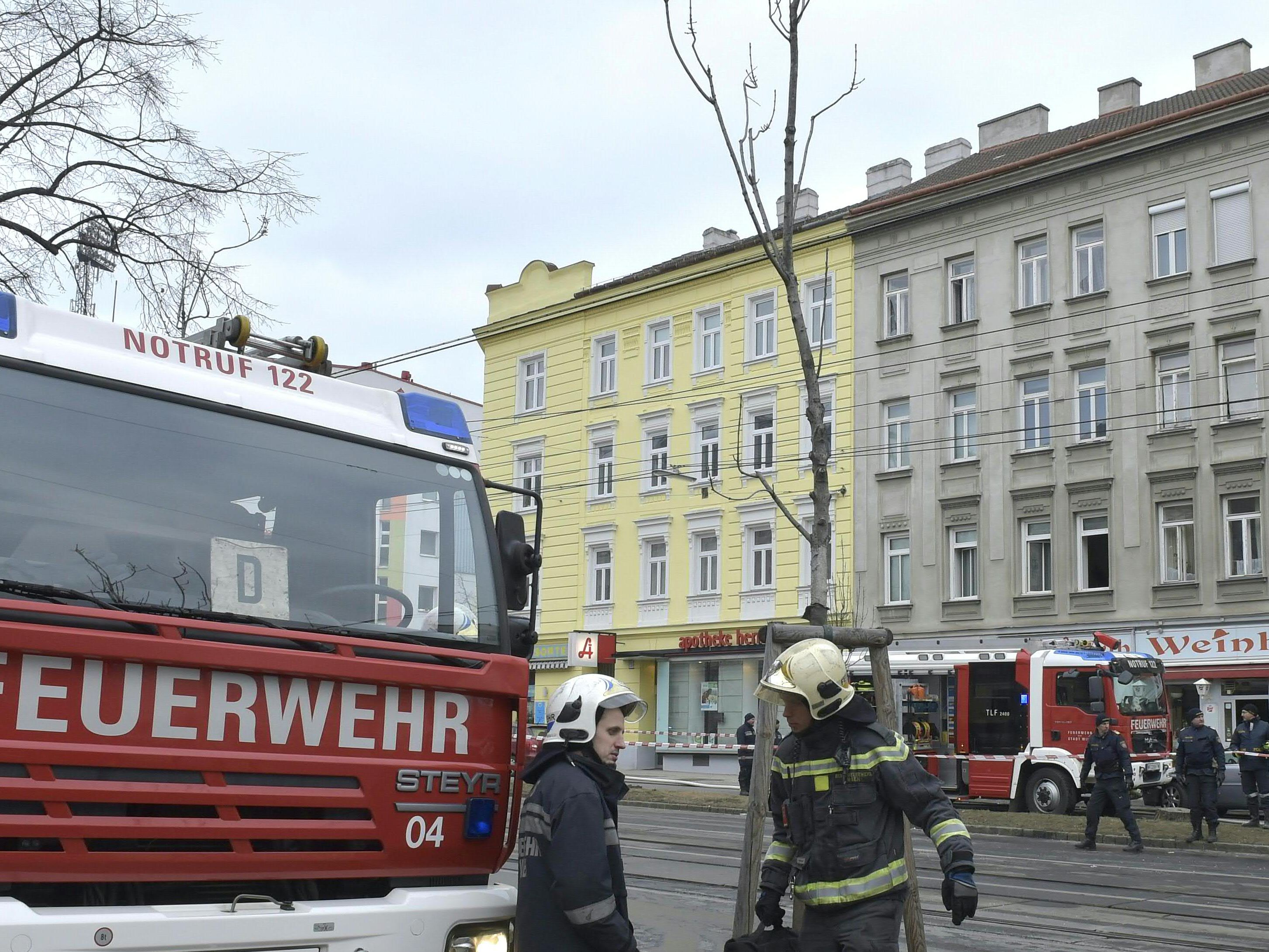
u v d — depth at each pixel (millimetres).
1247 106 28281
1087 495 30203
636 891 12117
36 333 4555
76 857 4148
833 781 4723
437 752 5113
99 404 4629
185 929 4203
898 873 4695
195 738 4461
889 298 34594
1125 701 22859
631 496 39562
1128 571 29344
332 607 4996
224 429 4930
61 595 4320
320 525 5074
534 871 4340
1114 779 17672
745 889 6164
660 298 39562
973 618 31781
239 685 4594
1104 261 30672
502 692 5348
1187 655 28203
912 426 33469
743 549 36375
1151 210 29953
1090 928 10664
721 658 36656
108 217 15172
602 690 4461
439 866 5094
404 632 5176
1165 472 28969
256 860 4539
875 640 6473
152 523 4621
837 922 4664
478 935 5043
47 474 4438
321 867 4711
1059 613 30328
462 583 5469
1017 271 32094
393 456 5422
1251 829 19984
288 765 4656
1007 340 31953
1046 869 14961
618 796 4461
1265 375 27828
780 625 6289
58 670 4211
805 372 10820
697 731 37156
